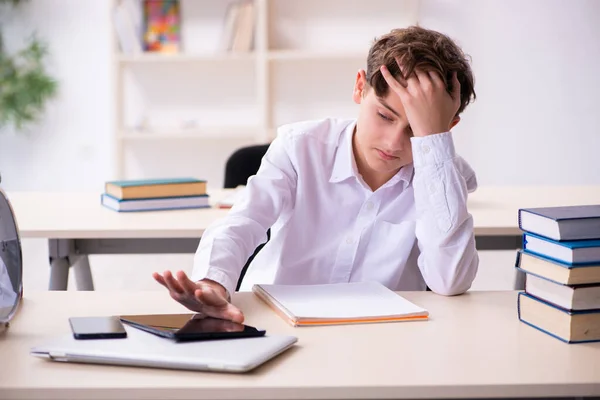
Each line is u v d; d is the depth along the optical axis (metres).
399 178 1.62
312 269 1.66
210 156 5.32
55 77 5.29
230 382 0.97
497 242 2.38
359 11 5.09
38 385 0.96
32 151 5.37
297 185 1.65
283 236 1.68
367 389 0.96
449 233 1.42
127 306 1.34
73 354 1.04
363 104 1.51
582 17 5.14
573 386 0.98
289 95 5.20
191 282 1.24
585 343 1.14
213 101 5.23
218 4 5.07
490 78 5.21
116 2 4.93
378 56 1.47
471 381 0.98
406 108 1.42
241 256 1.45
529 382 0.98
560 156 5.28
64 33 5.24
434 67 1.43
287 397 0.96
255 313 1.30
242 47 4.91
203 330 1.12
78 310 1.31
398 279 1.64
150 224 2.13
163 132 4.95
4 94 5.12
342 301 1.33
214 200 2.55
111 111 5.20
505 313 1.31
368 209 1.64
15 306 1.23
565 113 5.23
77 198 2.61
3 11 5.21
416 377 0.99
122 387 0.96
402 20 5.11
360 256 1.65
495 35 5.16
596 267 1.14
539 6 5.13
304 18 5.09
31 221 2.17
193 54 4.88
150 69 5.20
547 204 2.45
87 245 2.29
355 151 1.64
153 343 1.08
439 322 1.25
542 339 1.16
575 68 5.19
